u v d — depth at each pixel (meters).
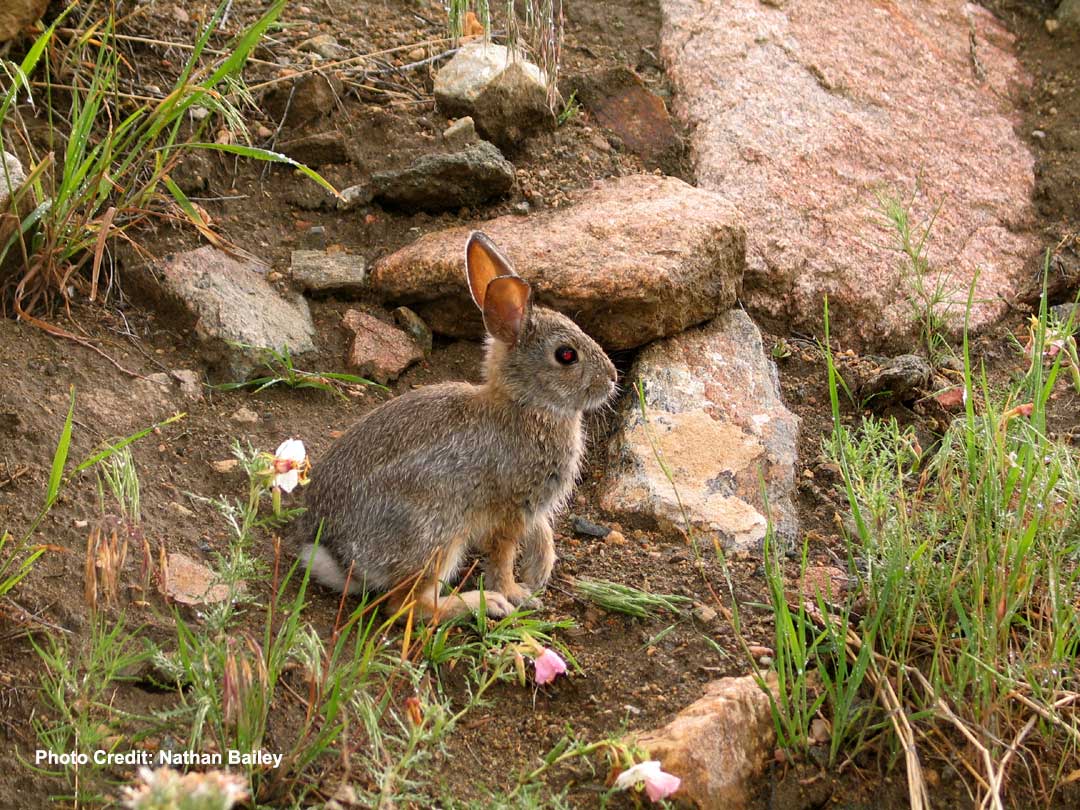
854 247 12.58
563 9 14.80
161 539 8.70
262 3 13.66
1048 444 8.77
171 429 9.78
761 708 7.87
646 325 10.98
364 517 8.56
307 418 10.28
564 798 7.27
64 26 12.23
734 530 9.50
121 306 10.72
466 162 11.99
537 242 11.27
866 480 9.88
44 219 10.30
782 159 13.29
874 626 7.98
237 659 7.06
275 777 7.05
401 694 7.90
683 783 7.38
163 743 7.22
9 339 10.00
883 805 7.69
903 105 14.28
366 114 12.71
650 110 13.55
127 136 11.72
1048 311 12.37
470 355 11.33
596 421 10.77
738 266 11.70
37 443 9.10
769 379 11.16
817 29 14.85
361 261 11.61
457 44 13.71
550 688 8.20
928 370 11.24
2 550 8.19
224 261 11.20
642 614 8.69
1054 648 7.82
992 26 15.72
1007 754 7.62
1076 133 14.38
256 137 12.38
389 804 6.83
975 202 13.41
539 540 9.21
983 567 8.12
